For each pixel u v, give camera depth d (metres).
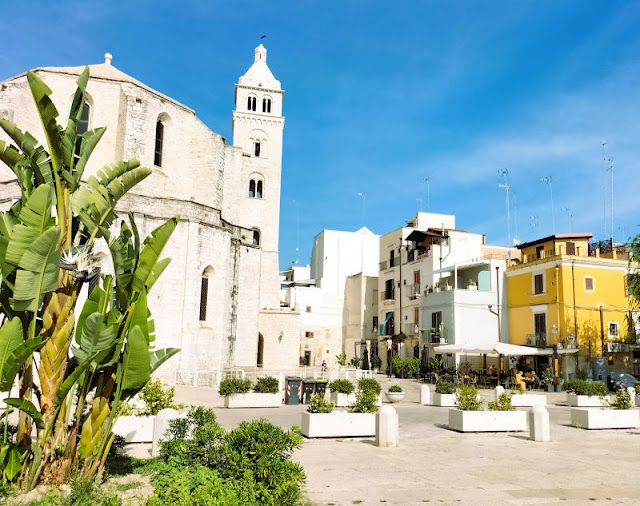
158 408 14.82
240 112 55.03
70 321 9.18
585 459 13.20
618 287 39.09
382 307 59.78
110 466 10.68
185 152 39.91
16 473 8.41
